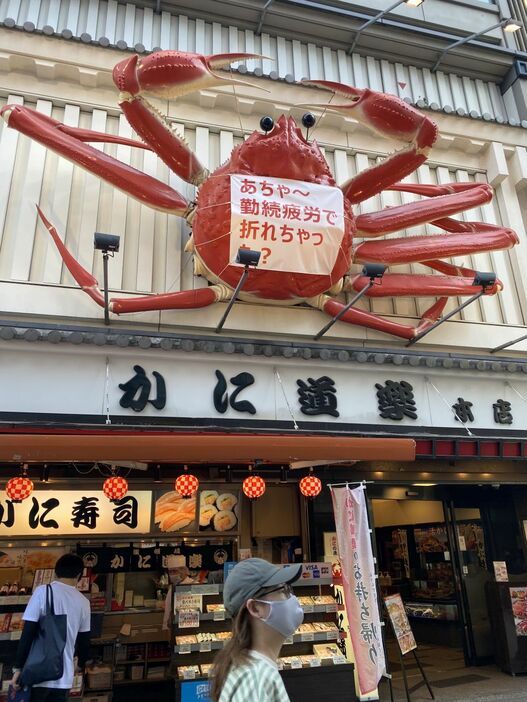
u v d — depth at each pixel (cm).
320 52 902
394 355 695
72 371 598
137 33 816
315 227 616
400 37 919
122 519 743
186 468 740
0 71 706
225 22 859
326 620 626
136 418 600
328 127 833
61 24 788
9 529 703
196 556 770
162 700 669
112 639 665
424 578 1015
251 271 627
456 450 689
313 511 746
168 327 657
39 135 611
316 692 570
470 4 1059
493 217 870
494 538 864
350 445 542
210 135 780
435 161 876
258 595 193
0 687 546
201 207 633
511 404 757
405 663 835
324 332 692
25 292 622
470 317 793
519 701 643
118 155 724
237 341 646
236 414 637
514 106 972
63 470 727
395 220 700
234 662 178
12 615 579
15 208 665
